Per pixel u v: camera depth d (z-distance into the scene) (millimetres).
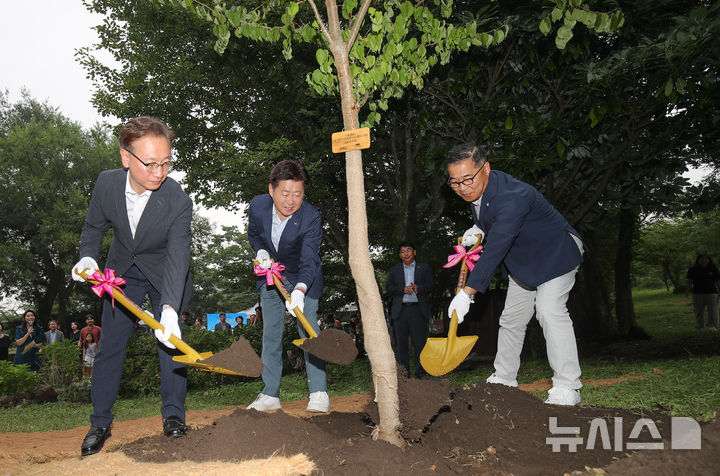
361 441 2404
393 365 2477
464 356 2760
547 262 3701
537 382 6508
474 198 3604
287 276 4312
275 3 2941
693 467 2023
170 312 2773
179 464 2359
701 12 5859
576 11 2855
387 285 7871
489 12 7691
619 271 14164
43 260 33688
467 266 3531
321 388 4242
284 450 2441
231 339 11492
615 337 13477
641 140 9453
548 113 9289
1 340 11359
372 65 2600
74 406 8234
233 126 14234
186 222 3145
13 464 2965
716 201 9391
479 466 2359
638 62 6410
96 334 11727
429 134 12266
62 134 34906
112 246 3195
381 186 15719
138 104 13305
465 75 8656
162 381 3082
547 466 2338
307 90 11336
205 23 11586
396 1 2783
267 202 4293
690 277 13188
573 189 10203
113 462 2504
